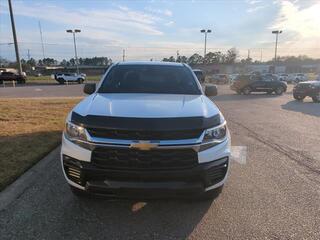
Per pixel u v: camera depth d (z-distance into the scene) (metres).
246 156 6.32
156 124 3.25
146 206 3.94
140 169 3.21
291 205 4.05
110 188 3.24
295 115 12.52
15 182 4.67
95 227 3.45
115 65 5.28
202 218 3.68
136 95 4.29
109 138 3.25
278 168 5.56
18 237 3.24
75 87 36.31
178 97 4.23
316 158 6.21
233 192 4.44
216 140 3.46
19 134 7.50
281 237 3.29
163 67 5.23
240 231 3.40
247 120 11.09
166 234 3.34
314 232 3.39
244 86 25.95
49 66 127.38
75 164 3.40
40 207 3.90
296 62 118.06
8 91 28.66
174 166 3.24
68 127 3.56
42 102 15.52
